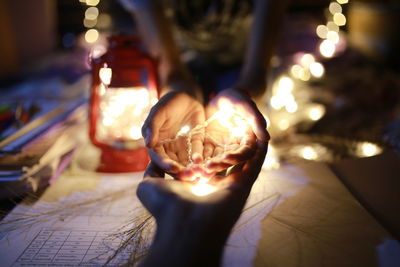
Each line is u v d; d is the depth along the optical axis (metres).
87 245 0.67
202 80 1.21
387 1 1.93
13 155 0.83
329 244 0.66
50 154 0.87
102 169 0.90
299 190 0.81
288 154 0.97
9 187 0.79
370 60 1.65
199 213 0.54
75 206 0.77
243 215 0.73
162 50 1.11
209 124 0.79
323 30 1.84
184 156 0.72
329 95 1.31
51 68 1.61
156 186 0.59
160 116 0.69
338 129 1.11
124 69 0.84
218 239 0.54
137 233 0.68
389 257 0.64
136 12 1.14
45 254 0.65
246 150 0.64
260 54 1.08
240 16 1.34
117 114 0.92
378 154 0.93
